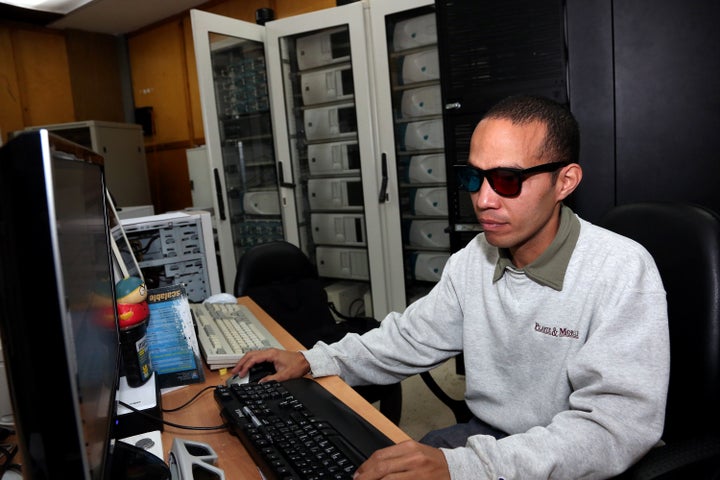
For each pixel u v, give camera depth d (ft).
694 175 6.25
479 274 3.45
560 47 6.81
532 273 3.04
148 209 7.65
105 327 2.30
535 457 2.30
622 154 6.63
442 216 10.52
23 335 1.32
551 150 2.73
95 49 17.58
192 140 17.16
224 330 4.15
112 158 14.67
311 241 12.34
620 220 3.62
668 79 6.24
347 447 2.46
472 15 7.39
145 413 2.76
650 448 2.50
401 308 11.08
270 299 6.24
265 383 3.20
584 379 2.71
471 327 3.43
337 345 3.68
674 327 3.11
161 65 17.38
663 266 3.24
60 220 1.54
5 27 15.52
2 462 2.60
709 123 6.09
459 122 7.77
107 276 2.63
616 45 6.47
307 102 11.54
